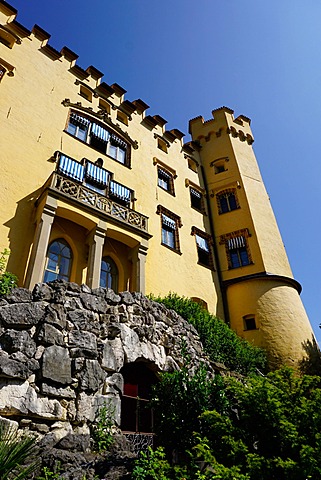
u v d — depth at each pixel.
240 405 6.30
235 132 27.62
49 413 6.30
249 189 23.98
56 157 15.54
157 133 24.25
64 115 17.62
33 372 6.50
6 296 7.06
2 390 6.02
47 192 12.97
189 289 18.53
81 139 17.88
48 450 5.76
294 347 17.28
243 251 21.58
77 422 6.61
